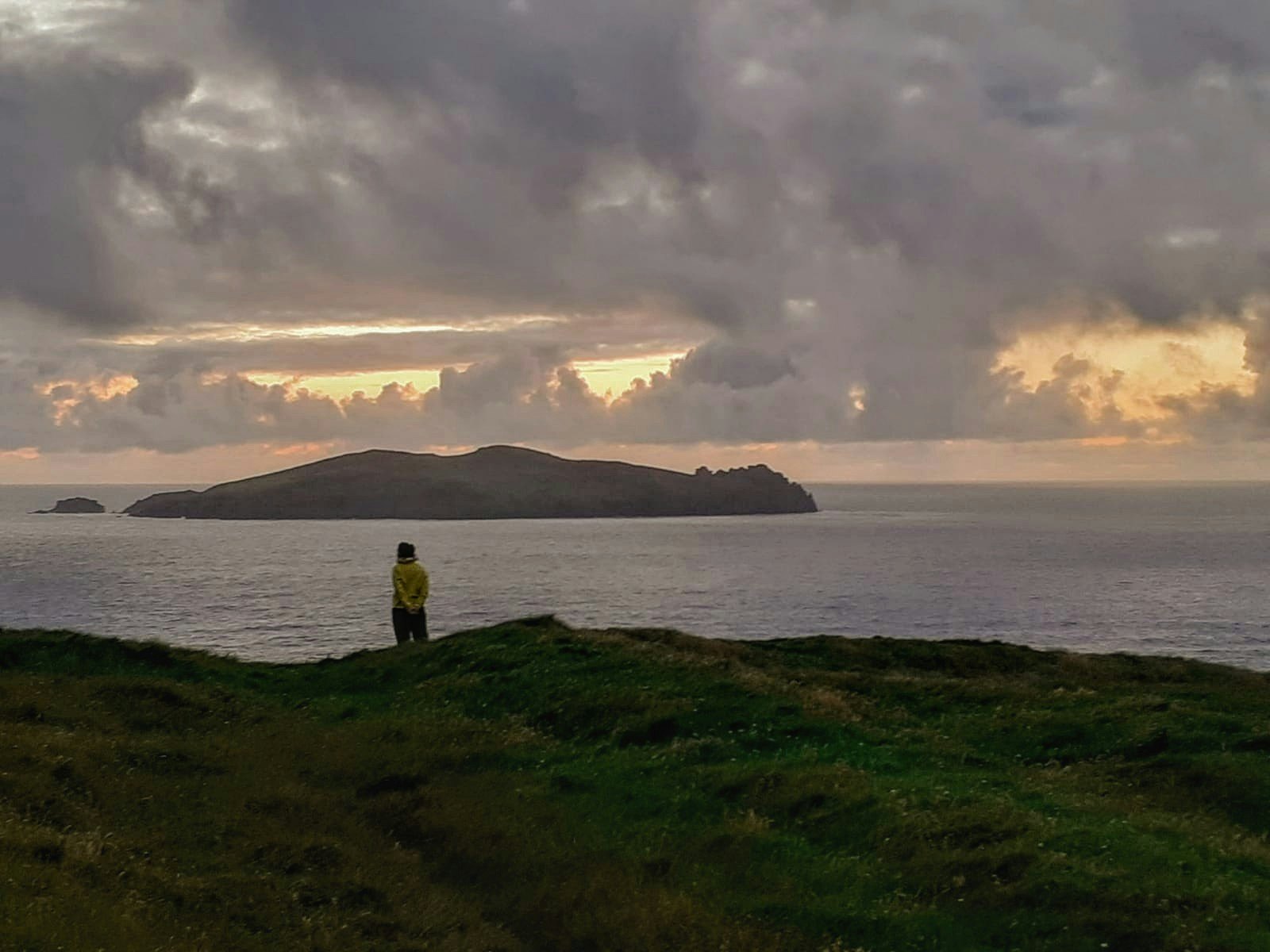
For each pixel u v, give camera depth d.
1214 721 20.81
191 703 22.47
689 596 131.75
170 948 9.88
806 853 13.73
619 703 21.50
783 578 156.25
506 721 21.81
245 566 178.00
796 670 28.42
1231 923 11.02
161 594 130.50
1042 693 25.91
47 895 10.21
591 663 25.17
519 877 13.67
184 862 12.77
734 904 12.48
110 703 21.62
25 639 27.98
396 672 27.66
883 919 11.82
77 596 128.38
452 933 11.84
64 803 13.94
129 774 16.05
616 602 124.56
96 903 10.34
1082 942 10.90
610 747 19.44
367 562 189.88
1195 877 12.23
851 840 14.08
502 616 107.94
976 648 35.75
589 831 15.02
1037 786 16.61
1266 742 19.08
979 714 23.55
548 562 192.12
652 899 12.54
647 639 31.95
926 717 23.81
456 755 18.92
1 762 15.18
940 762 18.08
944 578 156.12
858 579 154.00
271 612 109.44
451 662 27.39
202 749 18.34
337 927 11.47
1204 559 189.00
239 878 12.34
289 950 10.62
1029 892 11.88
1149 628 98.62
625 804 16.02
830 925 11.88
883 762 17.64
